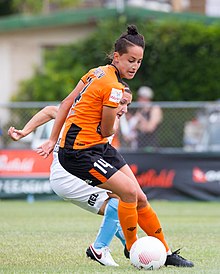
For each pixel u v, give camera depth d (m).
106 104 18.03
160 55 67.56
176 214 37.31
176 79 67.44
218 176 46.09
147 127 47.84
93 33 69.56
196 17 72.12
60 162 18.75
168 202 45.59
